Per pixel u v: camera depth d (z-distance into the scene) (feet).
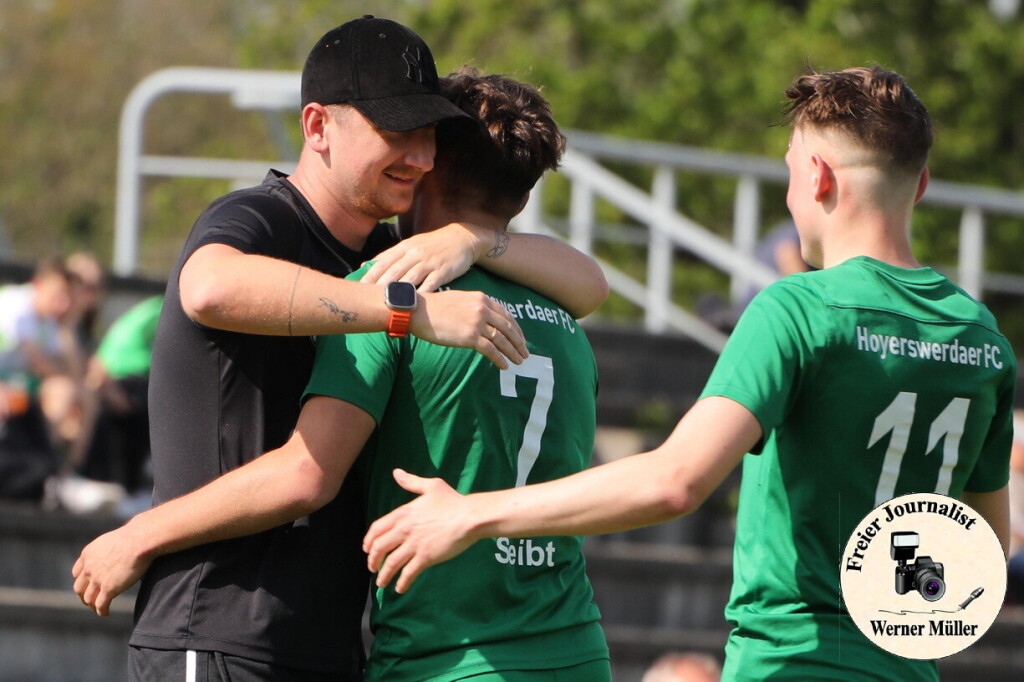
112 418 78.89
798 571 31.04
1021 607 78.95
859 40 205.98
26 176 284.82
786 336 30.04
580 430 33.83
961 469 31.78
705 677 64.28
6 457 73.10
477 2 217.56
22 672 61.93
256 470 31.22
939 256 193.77
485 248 32.94
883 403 30.45
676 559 73.82
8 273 94.58
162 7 286.05
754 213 112.37
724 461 28.63
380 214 33.94
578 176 102.94
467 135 33.17
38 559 67.00
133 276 97.55
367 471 33.12
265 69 237.45
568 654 32.12
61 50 287.28
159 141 260.62
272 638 32.45
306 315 30.12
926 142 31.83
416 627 31.68
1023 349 202.59
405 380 31.89
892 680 30.73
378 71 32.55
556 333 33.96
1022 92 208.74
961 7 209.46
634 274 191.62
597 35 215.31
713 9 213.66
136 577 32.58
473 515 28.55
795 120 32.73
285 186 34.35
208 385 32.94
